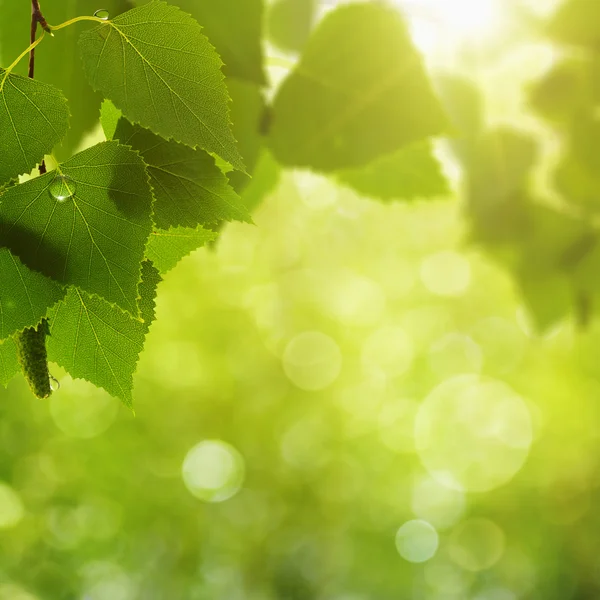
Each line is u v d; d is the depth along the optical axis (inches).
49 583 413.7
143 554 496.4
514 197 108.7
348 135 69.9
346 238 553.9
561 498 612.4
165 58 42.4
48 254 40.0
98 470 461.1
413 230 518.0
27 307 40.3
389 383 708.0
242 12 63.0
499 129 100.3
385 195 84.0
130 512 476.1
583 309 118.0
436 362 687.1
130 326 43.6
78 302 42.9
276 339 664.4
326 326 695.7
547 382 583.8
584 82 94.0
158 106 42.3
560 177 104.9
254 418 621.0
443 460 730.8
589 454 593.0
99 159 40.6
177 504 518.0
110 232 40.4
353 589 663.8
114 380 43.9
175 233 46.6
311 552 635.5
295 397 667.4
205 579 550.6
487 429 702.5
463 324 642.2
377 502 690.8
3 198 39.4
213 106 42.5
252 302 633.0
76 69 62.2
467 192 107.7
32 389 42.3
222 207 46.0
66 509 435.2
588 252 112.7
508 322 606.5
